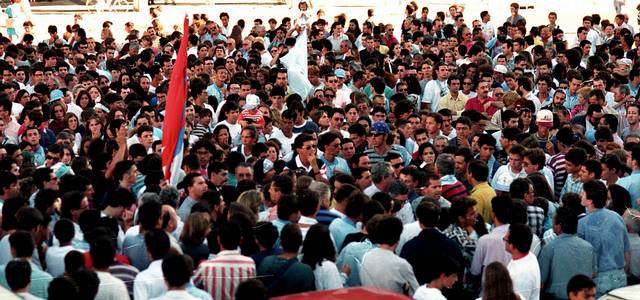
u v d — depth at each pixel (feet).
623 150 75.05
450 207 57.26
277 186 60.03
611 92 107.24
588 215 59.72
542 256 56.70
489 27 161.58
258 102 91.97
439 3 201.36
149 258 50.88
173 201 56.95
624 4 189.98
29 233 48.52
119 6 196.95
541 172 70.49
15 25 175.42
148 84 111.04
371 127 85.25
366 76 113.80
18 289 45.73
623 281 59.26
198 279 47.88
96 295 45.60
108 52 132.26
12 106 97.96
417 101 112.88
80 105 100.68
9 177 60.90
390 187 60.90
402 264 49.96
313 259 49.06
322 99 102.01
